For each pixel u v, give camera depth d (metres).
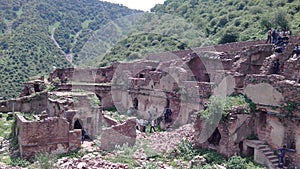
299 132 16.70
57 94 23.94
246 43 28.12
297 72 19.14
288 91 17.38
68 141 18.97
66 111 20.67
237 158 16.95
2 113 30.48
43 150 18.36
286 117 17.30
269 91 18.34
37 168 15.98
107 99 32.72
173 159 18.03
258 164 17.25
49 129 18.53
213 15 63.31
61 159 17.39
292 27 49.38
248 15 58.97
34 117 21.80
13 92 56.22
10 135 22.39
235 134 18.22
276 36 24.39
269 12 55.62
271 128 18.22
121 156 18.02
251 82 19.48
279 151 17.25
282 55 21.23
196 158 17.39
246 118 18.64
